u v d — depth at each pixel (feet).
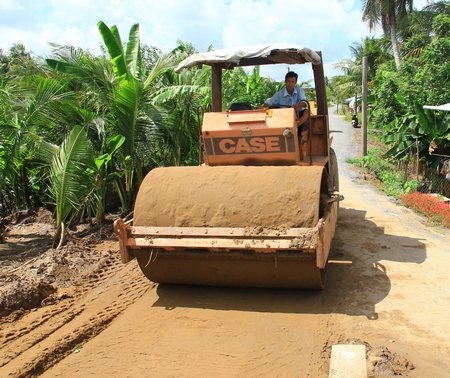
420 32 93.56
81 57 34.19
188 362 14.87
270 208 18.10
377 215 33.65
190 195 19.12
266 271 18.53
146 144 36.42
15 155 31.76
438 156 49.98
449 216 31.30
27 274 22.61
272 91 71.31
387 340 15.72
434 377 13.52
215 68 24.70
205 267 19.04
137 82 32.68
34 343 16.08
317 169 18.94
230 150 21.57
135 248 18.79
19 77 34.14
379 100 71.31
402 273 21.72
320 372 14.10
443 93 57.98
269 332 16.58
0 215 38.55
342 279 21.08
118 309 18.92
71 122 33.22
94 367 14.71
